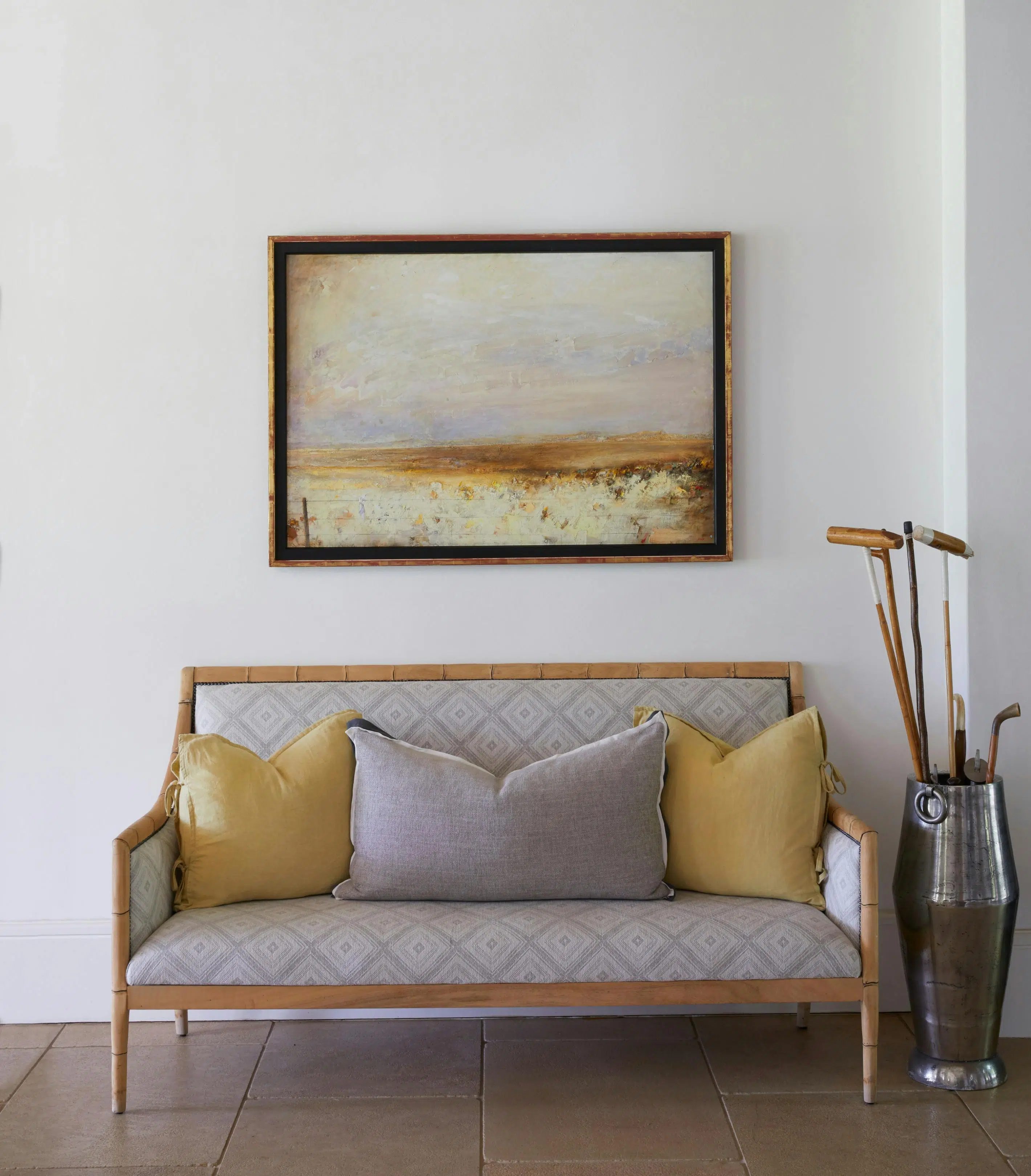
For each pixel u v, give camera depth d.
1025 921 2.60
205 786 2.36
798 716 2.43
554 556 2.72
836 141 2.73
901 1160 1.99
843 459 2.75
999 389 2.61
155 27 2.71
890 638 2.39
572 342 2.71
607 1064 2.40
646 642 2.76
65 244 2.71
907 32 2.73
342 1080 2.33
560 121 2.73
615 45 2.73
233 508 2.73
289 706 2.61
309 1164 1.99
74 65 2.70
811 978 2.12
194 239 2.72
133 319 2.71
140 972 2.10
